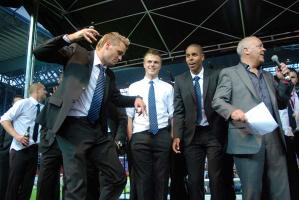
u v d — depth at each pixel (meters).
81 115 1.97
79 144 1.91
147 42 5.07
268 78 2.32
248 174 2.06
